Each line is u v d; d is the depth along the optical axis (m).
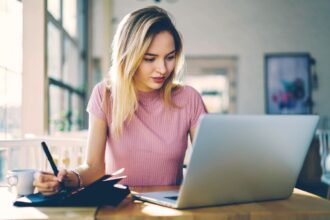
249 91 6.47
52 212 0.92
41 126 2.99
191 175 0.91
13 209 0.95
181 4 6.47
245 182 1.00
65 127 4.30
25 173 1.18
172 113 1.39
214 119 0.87
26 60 2.98
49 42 3.56
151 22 1.26
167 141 1.36
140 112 1.37
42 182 1.05
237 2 6.47
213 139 0.89
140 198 1.07
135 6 6.41
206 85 6.50
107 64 5.42
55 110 3.82
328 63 6.45
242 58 6.47
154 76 1.29
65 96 4.36
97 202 0.98
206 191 0.96
